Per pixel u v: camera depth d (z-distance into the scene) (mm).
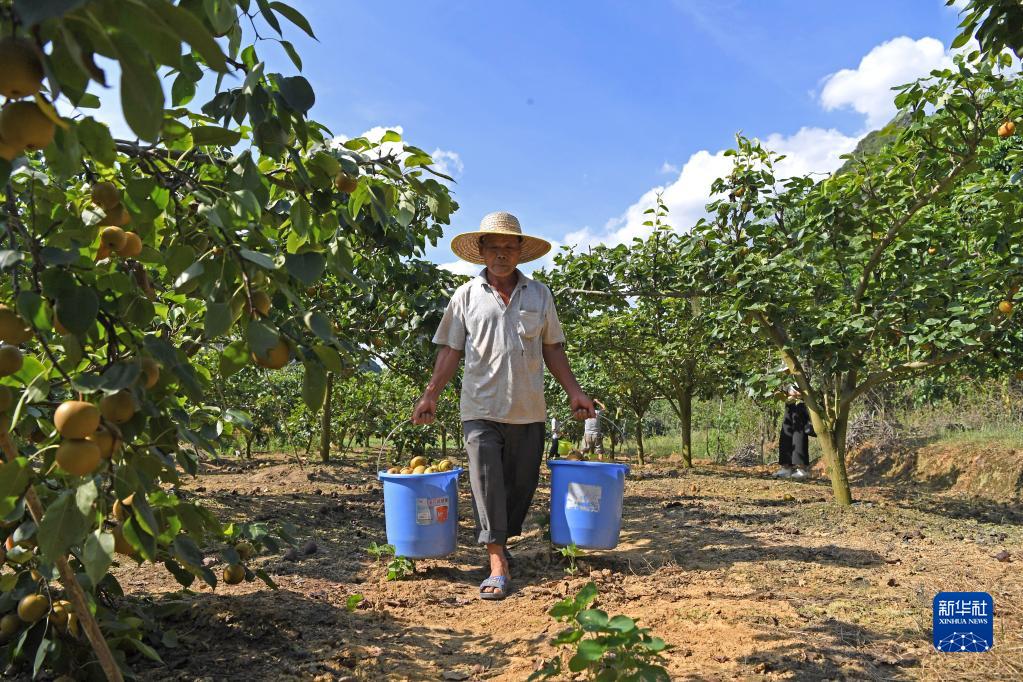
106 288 1527
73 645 2424
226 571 2994
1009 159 5996
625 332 11523
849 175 6336
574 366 15000
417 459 4742
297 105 1518
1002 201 5703
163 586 3949
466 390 4258
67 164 1212
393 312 6102
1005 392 11906
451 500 4477
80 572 2525
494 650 3133
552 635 3203
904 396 13875
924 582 4062
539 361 4281
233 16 1332
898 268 6598
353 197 1947
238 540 3195
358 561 4820
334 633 3311
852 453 12172
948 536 5691
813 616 3408
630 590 3980
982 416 11742
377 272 4805
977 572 4309
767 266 6527
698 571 4441
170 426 1739
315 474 10078
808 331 6621
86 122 1237
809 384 7645
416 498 4352
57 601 2344
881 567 4473
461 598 4000
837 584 4055
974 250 6926
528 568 4594
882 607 3555
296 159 1579
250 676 2734
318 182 1747
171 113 1523
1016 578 4148
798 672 2680
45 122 952
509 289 4344
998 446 9531
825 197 6324
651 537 5648
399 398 13609
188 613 3357
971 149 5598
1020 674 2641
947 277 6180
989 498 8656
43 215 1638
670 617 3398
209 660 2881
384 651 3094
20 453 2047
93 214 1590
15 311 1399
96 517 1492
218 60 872
